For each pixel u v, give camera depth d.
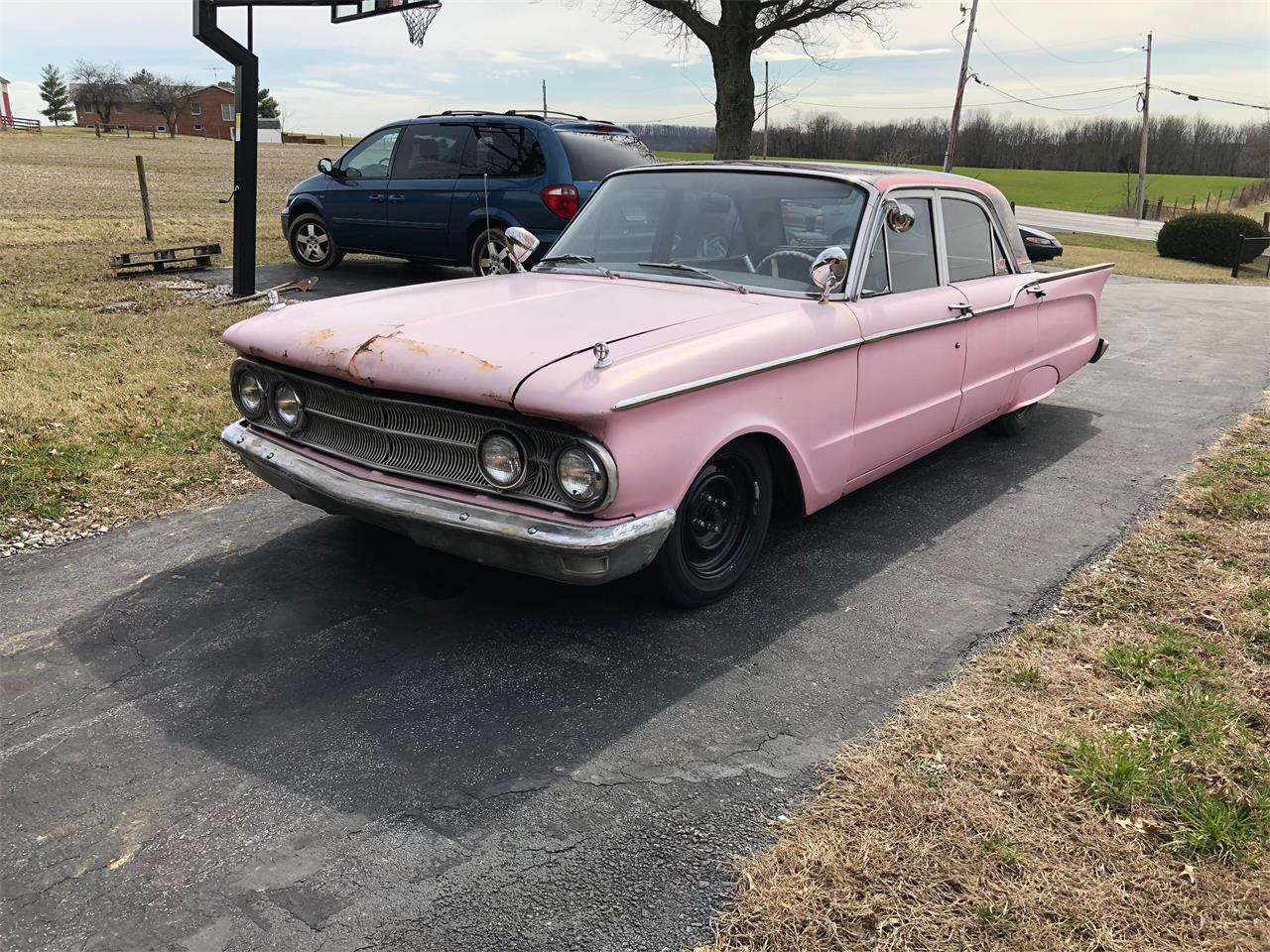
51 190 26.36
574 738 2.98
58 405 6.12
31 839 2.54
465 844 2.53
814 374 3.87
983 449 6.09
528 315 3.68
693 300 3.95
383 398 3.40
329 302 4.07
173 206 23.06
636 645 3.56
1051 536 4.64
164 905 2.32
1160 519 4.81
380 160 11.37
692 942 2.21
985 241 5.32
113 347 7.83
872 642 3.60
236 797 2.71
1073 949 2.16
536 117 10.30
